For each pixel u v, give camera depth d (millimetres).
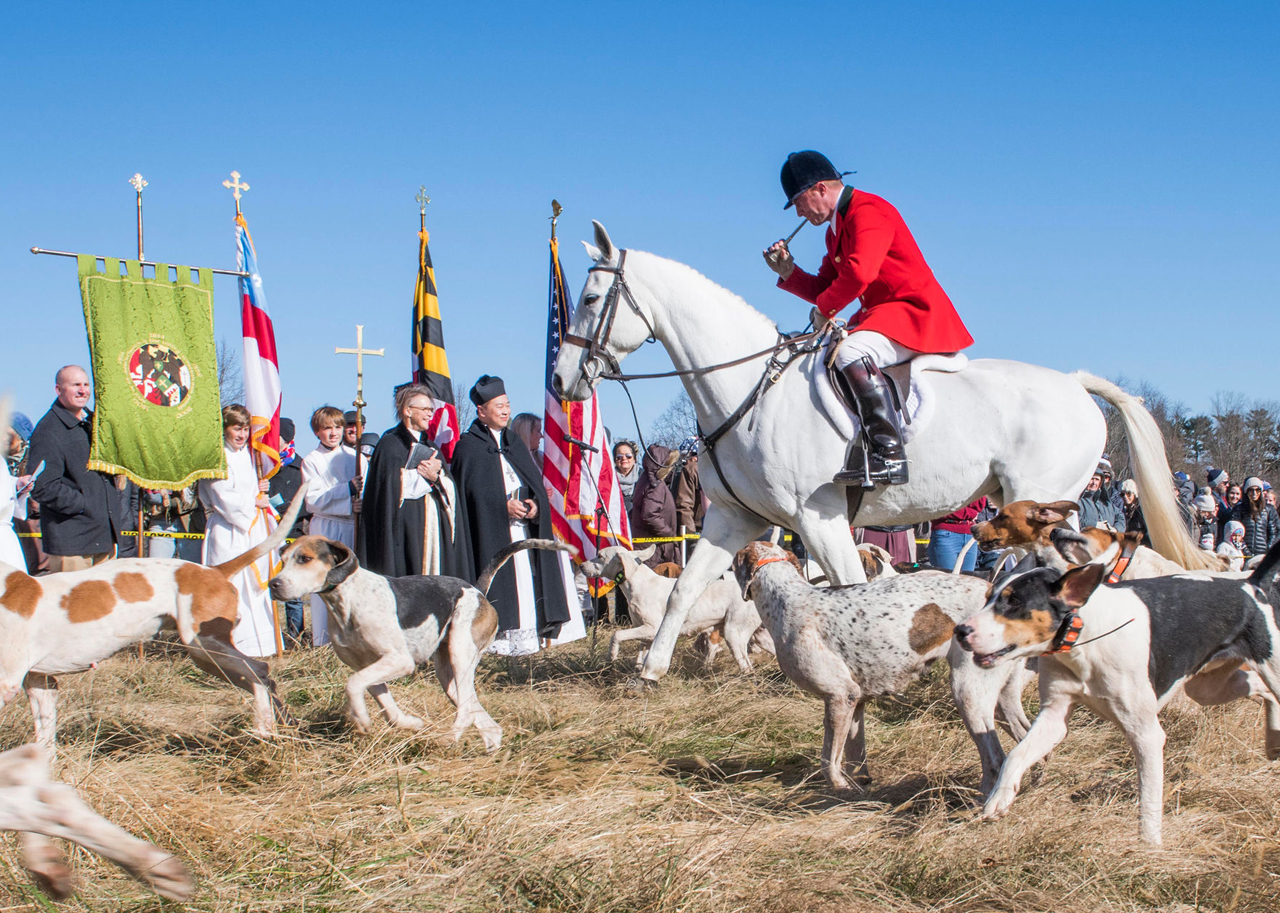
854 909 3244
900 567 10781
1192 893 3395
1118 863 3486
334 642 5402
